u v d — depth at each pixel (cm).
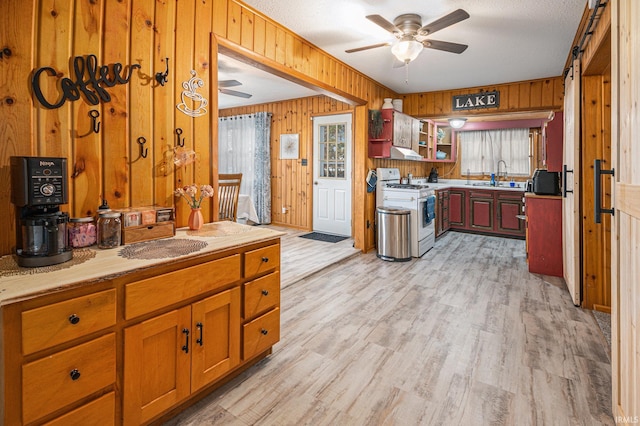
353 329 261
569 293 337
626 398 146
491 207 623
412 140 556
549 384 194
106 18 186
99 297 132
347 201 581
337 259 437
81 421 129
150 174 209
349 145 573
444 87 521
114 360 139
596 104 295
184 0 225
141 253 161
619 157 154
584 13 277
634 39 132
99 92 184
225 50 258
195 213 216
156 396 154
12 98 155
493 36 327
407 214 450
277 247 215
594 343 240
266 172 660
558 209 384
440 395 185
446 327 265
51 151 167
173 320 158
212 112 243
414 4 266
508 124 670
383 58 391
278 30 302
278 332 219
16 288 115
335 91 392
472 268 421
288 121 645
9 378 112
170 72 218
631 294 139
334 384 195
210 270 173
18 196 139
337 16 288
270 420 167
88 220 172
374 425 164
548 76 456
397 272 404
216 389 189
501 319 279
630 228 140
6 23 153
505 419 167
